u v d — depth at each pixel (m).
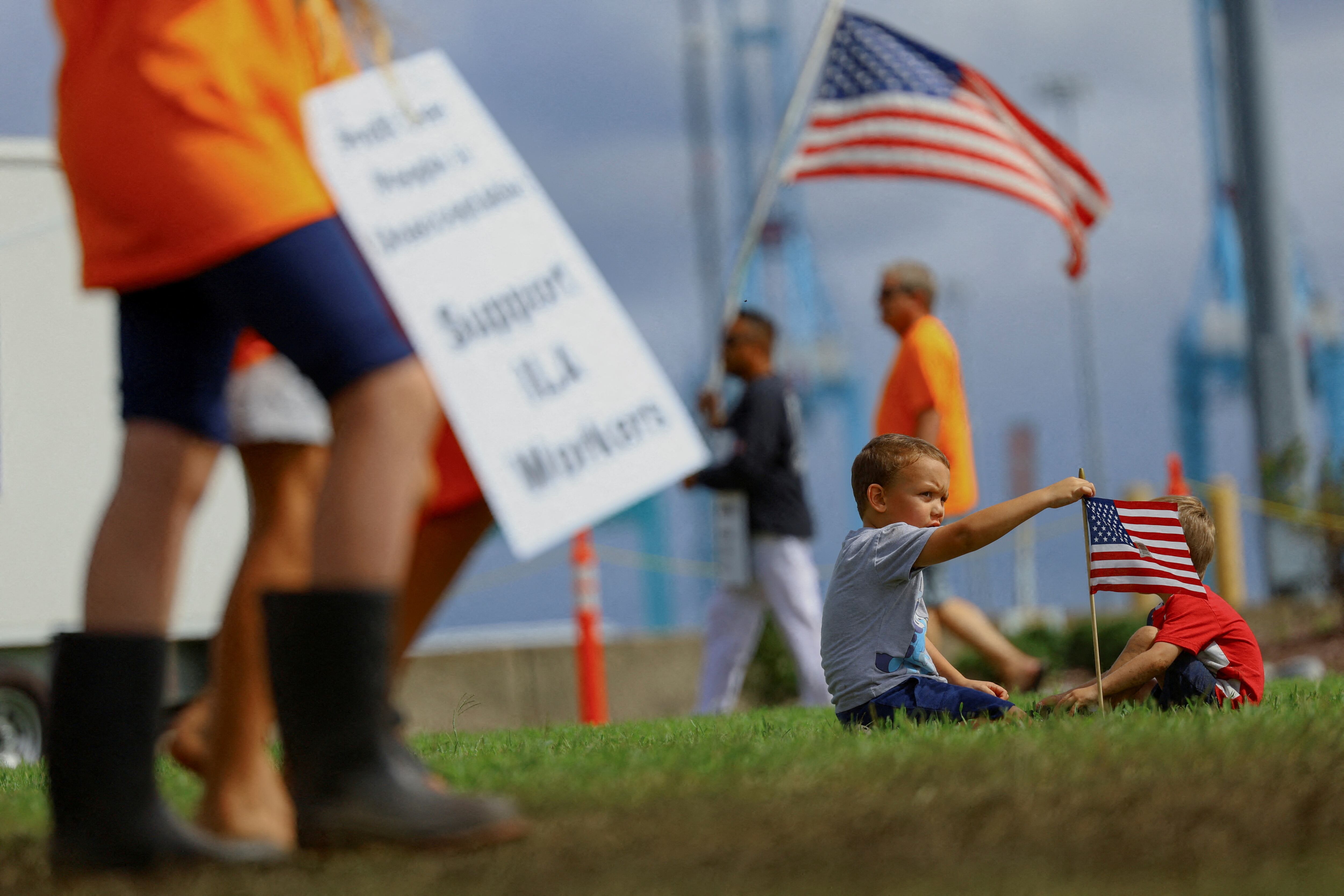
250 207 7.85
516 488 7.92
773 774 9.35
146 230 7.94
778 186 31.91
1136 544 14.45
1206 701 15.32
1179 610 15.63
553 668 45.25
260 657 8.71
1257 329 74.94
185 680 29.98
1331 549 50.03
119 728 8.02
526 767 11.24
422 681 43.00
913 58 32.16
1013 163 31.88
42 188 30.08
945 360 25.45
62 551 29.41
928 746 10.79
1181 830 7.17
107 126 8.01
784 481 27.66
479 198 8.47
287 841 8.55
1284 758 9.27
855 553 15.41
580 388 8.16
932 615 27.12
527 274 8.33
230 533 30.86
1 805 10.66
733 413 27.84
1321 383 78.69
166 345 8.30
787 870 6.73
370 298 8.09
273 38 8.23
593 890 6.50
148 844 7.98
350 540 7.89
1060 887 6.13
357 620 7.87
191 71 7.92
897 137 31.88
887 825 7.55
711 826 7.75
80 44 8.30
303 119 8.28
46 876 7.98
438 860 7.56
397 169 8.48
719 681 28.31
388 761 7.91
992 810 7.77
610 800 8.75
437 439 9.27
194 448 8.40
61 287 30.11
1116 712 13.32
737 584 27.50
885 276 26.14
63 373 29.89
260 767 8.74
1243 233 75.44
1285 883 6.02
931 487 15.83
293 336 8.00
